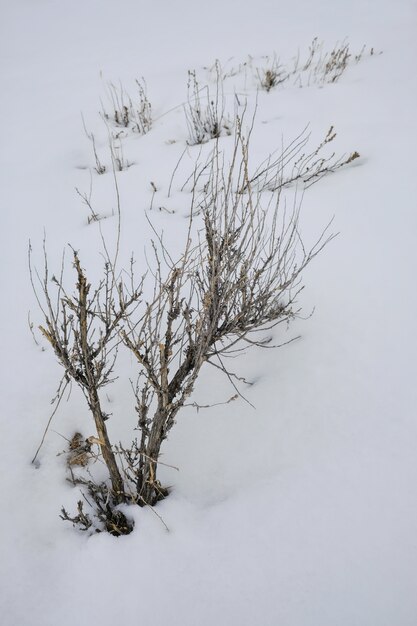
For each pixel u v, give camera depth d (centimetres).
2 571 152
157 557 152
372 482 160
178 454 183
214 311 139
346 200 283
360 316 212
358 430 175
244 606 141
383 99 379
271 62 498
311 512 157
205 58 526
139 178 342
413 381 185
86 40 627
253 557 150
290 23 593
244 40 561
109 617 142
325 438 176
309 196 292
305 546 150
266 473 172
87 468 179
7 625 141
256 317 167
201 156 351
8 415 194
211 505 167
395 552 144
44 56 587
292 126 366
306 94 412
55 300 248
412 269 230
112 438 189
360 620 134
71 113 441
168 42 584
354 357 197
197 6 705
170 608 142
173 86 466
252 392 198
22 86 507
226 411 193
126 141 394
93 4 776
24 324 235
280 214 279
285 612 138
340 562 145
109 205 319
